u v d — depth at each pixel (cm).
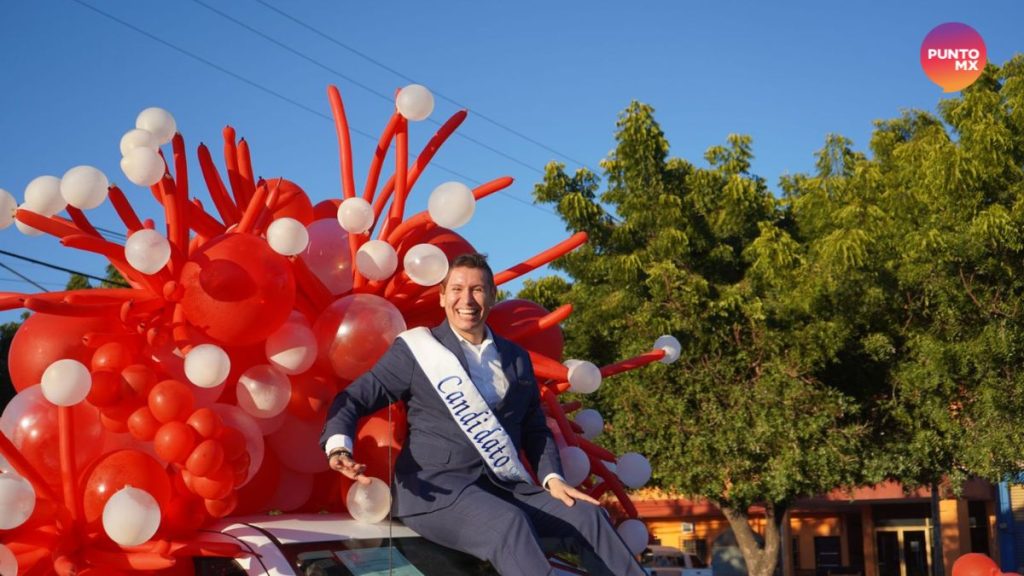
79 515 328
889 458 1269
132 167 350
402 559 333
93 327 360
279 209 442
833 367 1341
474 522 333
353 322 372
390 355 354
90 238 355
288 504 387
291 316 375
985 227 1135
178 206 365
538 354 432
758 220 1488
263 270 352
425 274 362
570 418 538
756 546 1455
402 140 420
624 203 1469
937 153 1196
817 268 1284
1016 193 1175
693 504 2883
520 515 330
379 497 347
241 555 311
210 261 348
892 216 1266
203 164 429
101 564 327
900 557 2705
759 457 1274
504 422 362
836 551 2827
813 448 1264
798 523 2886
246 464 342
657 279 1311
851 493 1351
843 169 1684
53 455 339
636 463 494
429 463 348
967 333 1202
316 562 312
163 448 323
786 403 1255
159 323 354
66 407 328
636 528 455
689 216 1460
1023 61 1319
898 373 1266
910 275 1203
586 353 1461
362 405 345
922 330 1257
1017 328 1152
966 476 1295
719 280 1441
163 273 356
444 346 355
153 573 327
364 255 387
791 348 1284
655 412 1295
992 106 1237
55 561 322
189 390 335
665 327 1285
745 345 1307
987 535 2597
